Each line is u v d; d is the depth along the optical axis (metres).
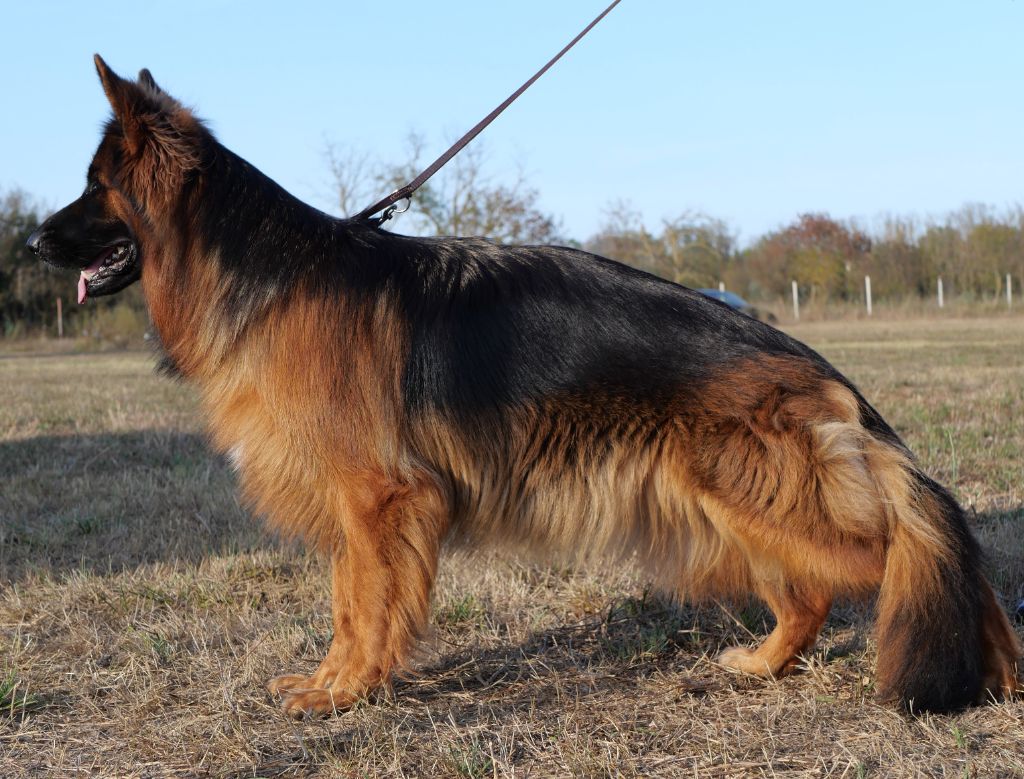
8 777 3.22
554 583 5.26
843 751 3.20
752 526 3.60
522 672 4.11
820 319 42.94
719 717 3.58
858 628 4.46
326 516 3.81
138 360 26.53
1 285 39.12
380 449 3.62
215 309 3.75
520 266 3.89
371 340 3.67
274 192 3.91
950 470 7.42
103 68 3.71
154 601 5.02
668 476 3.67
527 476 3.76
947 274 45.25
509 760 3.22
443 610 4.74
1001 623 3.58
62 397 14.06
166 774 3.24
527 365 3.70
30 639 4.49
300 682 3.92
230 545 5.99
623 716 3.60
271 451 3.74
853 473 3.48
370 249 3.88
